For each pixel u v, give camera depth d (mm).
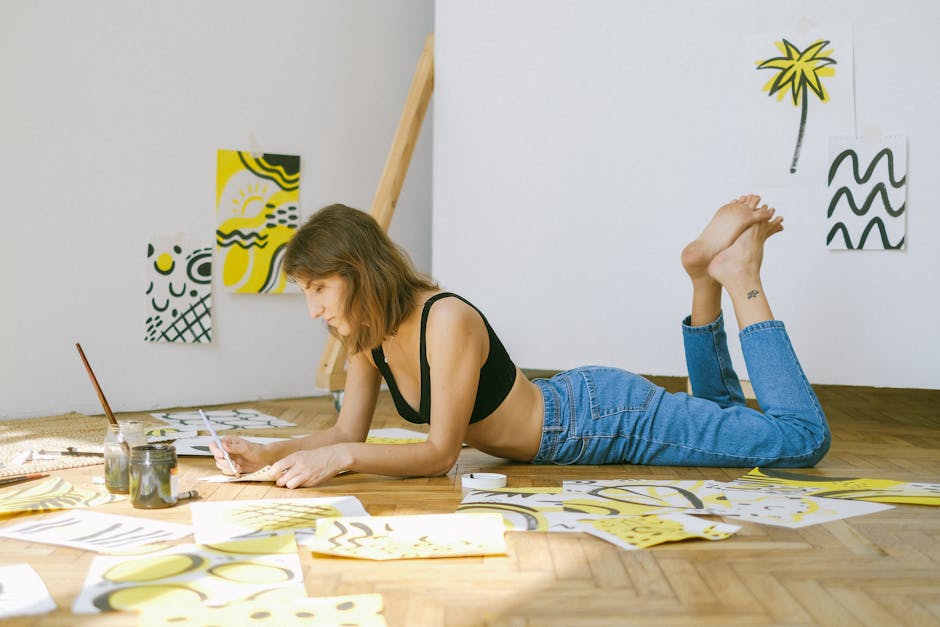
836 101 3084
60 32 3223
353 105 3951
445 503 1834
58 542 1517
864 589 1312
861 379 3092
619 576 1363
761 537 1569
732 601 1262
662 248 3324
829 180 3096
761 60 3170
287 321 3820
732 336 3246
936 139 2994
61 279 3258
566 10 3443
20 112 3154
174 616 1172
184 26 3486
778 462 2223
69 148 3258
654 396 2232
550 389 2227
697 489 1944
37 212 3201
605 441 2207
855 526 1644
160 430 2871
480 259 3611
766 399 2244
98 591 1272
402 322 1999
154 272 3459
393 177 3631
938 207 2996
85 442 2664
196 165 3539
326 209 1975
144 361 3451
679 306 3305
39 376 3221
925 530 1619
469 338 1970
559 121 3467
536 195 3512
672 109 3295
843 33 3072
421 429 2959
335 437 2164
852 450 2559
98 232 3330
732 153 3219
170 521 1663
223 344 3645
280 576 1336
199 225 3557
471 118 3609
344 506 1774
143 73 3404
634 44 3342
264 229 3707
